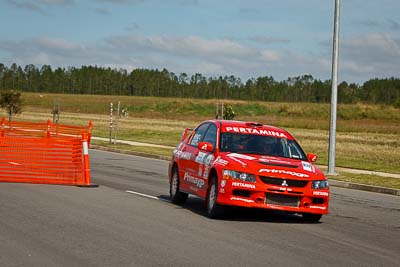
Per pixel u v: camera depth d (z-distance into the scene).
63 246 9.61
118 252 9.29
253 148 13.52
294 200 12.34
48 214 12.46
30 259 8.74
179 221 12.29
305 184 12.41
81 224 11.48
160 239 10.35
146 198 15.68
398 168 29.62
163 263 8.68
